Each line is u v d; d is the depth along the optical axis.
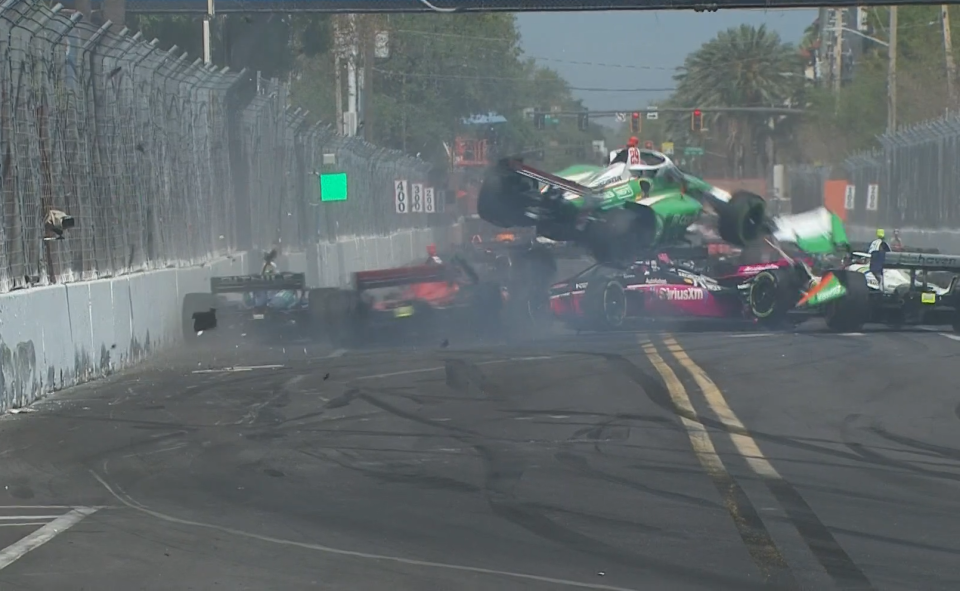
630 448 37.16
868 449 36.94
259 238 102.88
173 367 60.53
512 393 48.16
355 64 177.00
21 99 52.47
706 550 26.03
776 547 26.27
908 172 181.75
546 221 81.50
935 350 62.41
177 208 77.31
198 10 95.25
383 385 50.84
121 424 42.47
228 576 24.17
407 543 26.66
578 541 26.77
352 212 149.12
